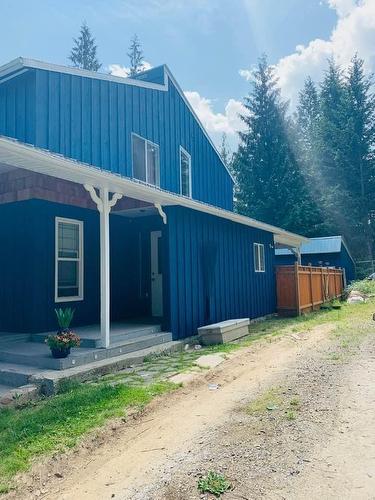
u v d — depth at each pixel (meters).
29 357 6.23
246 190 34.78
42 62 8.91
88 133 10.05
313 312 14.79
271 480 3.01
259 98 36.06
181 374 6.02
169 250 8.69
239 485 2.95
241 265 12.20
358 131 34.56
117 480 3.17
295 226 32.94
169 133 13.41
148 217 10.46
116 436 4.00
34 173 7.78
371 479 2.98
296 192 33.41
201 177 15.48
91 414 4.39
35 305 7.83
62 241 8.57
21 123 9.04
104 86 10.70
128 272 10.45
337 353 7.19
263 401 4.77
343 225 33.91
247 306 12.32
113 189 7.20
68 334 6.24
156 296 10.63
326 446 3.53
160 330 8.62
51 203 8.31
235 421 4.21
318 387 5.21
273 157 34.22
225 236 11.34
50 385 5.41
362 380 5.41
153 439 3.90
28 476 3.21
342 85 38.66
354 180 34.03
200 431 4.01
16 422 4.23
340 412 4.29
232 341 8.98
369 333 9.04
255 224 12.46
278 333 9.85
